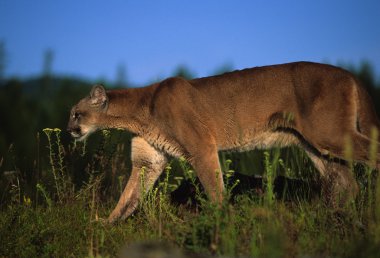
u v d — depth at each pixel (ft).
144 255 30.37
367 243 30.58
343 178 45.09
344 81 43.34
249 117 46.19
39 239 40.78
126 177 57.36
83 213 44.73
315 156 46.62
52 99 233.76
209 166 45.93
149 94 48.96
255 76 46.19
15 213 43.62
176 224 37.93
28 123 192.85
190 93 46.93
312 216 37.27
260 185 47.50
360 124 43.68
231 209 34.68
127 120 49.39
